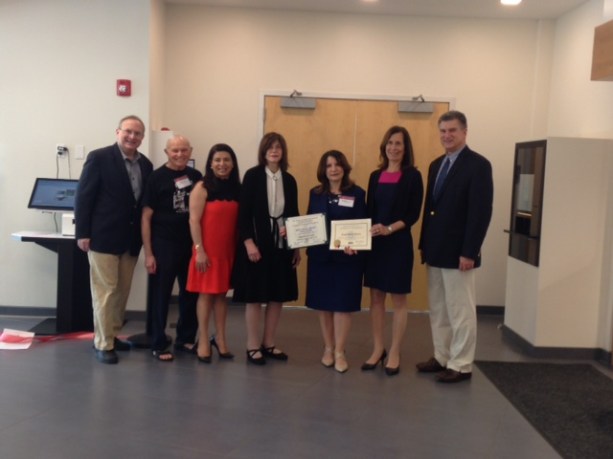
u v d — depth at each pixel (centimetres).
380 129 606
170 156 424
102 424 318
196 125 606
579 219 462
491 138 609
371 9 580
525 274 489
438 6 561
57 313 483
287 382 392
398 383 398
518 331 501
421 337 520
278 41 599
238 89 603
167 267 421
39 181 504
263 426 324
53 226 536
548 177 460
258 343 431
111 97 525
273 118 605
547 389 394
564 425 338
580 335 468
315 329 532
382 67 602
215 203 409
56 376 388
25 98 525
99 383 378
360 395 374
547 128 603
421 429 328
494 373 424
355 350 471
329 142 607
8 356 425
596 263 464
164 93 599
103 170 413
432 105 604
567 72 561
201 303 423
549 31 593
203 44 598
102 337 420
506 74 604
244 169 611
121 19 521
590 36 516
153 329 434
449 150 396
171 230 422
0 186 532
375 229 396
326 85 604
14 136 528
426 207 416
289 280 423
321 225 399
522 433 327
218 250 413
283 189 416
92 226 414
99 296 419
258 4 580
